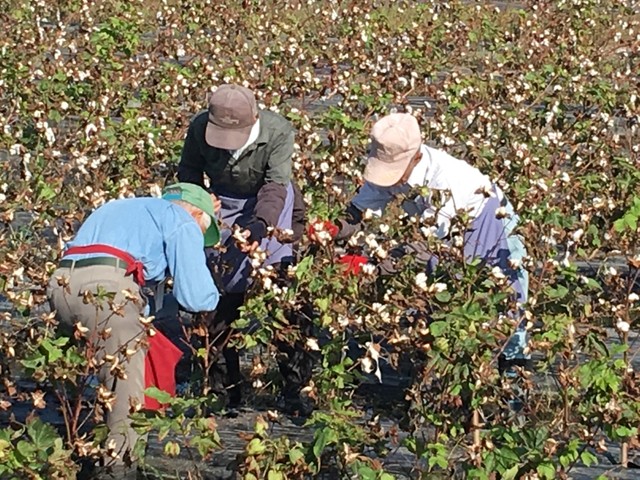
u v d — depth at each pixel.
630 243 6.32
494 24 14.12
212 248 5.50
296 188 5.88
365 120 9.17
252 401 5.83
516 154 7.74
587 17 14.71
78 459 4.96
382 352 5.87
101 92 9.66
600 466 5.32
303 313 5.73
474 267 5.17
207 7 13.95
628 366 5.27
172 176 8.09
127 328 4.91
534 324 5.39
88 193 6.56
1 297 6.45
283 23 13.55
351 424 4.74
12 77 9.59
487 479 4.45
